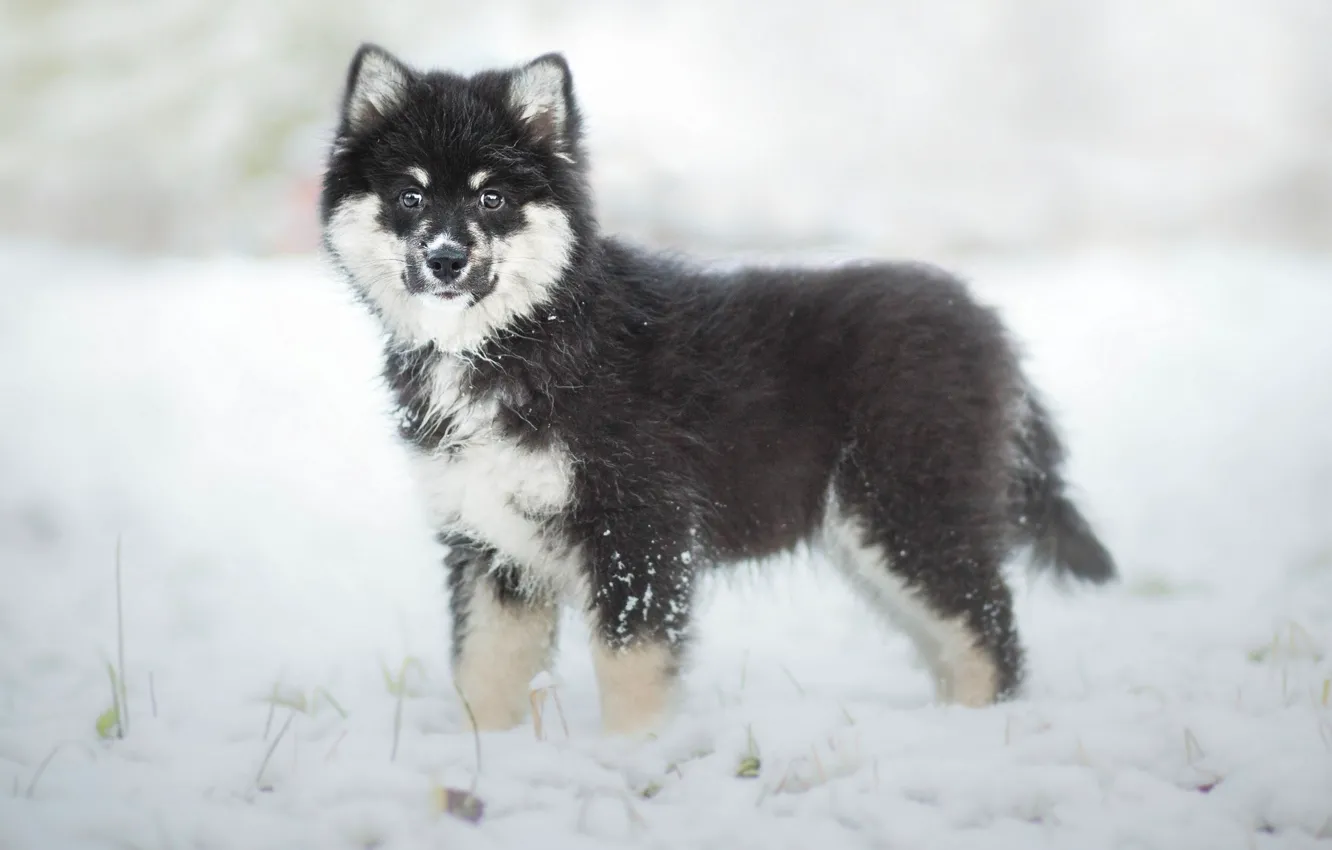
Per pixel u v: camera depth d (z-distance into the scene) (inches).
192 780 170.7
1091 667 221.5
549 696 217.8
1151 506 356.5
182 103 1134.4
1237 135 1305.4
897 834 152.6
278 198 1023.0
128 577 304.3
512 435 188.5
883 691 220.4
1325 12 1290.6
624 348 197.0
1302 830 152.6
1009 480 215.0
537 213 196.4
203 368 521.7
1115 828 152.7
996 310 221.6
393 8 1214.9
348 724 195.9
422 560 327.3
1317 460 386.9
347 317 597.9
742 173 1046.4
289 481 398.3
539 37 1252.5
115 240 1085.8
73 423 447.2
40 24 1151.6
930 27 1310.3
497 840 154.3
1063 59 1326.3
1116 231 1059.9
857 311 209.8
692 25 1277.1
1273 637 229.1
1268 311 622.2
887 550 205.9
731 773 175.5
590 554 191.8
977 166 1222.9
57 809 157.9
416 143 198.4
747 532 210.4
